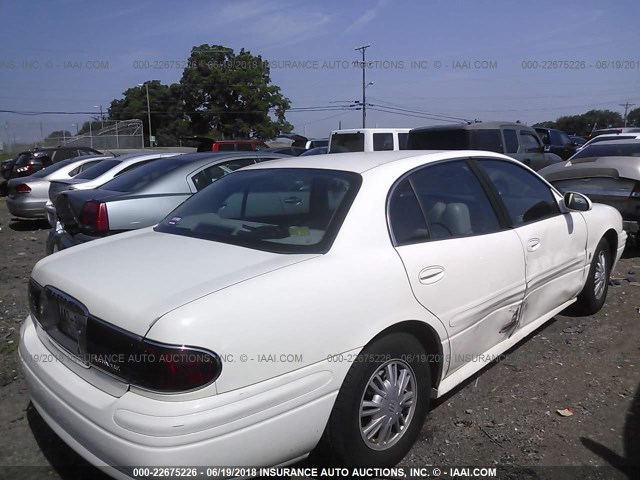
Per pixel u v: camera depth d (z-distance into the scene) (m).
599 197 6.86
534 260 3.74
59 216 5.64
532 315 3.89
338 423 2.51
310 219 2.84
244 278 2.37
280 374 2.28
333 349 2.44
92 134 39.75
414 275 2.80
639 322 4.70
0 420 3.43
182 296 2.24
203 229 3.14
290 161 3.62
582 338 4.39
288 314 2.31
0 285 6.65
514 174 3.94
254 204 3.16
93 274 2.61
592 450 2.93
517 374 3.82
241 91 45.31
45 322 2.77
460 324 3.09
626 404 3.37
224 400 2.12
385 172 3.05
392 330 2.72
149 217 5.48
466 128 10.35
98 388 2.33
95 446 2.23
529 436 3.08
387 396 2.72
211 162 6.34
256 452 2.21
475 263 3.18
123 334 2.18
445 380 3.12
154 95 51.09
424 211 3.08
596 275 4.79
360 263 2.63
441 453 2.96
